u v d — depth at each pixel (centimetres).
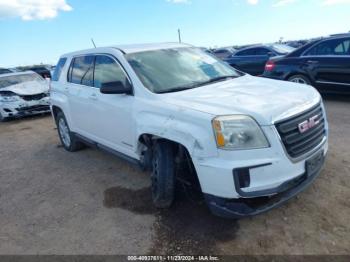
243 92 336
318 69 748
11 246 320
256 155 267
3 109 977
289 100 307
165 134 313
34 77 1101
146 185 420
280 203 282
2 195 442
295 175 285
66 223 351
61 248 308
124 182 437
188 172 329
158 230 318
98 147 486
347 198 336
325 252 265
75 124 538
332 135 529
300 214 318
